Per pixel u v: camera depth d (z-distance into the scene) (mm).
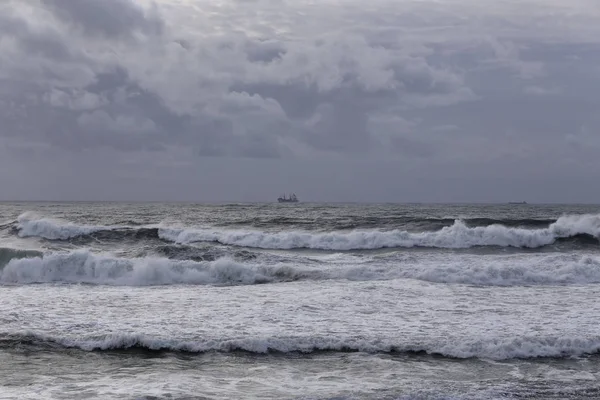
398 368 11148
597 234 30125
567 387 10281
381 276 20094
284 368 11102
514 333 13039
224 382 10305
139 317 14320
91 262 20641
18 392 9664
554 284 19438
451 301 16328
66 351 11977
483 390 10039
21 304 15820
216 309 15219
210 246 27500
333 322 13922
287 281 19844
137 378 10477
